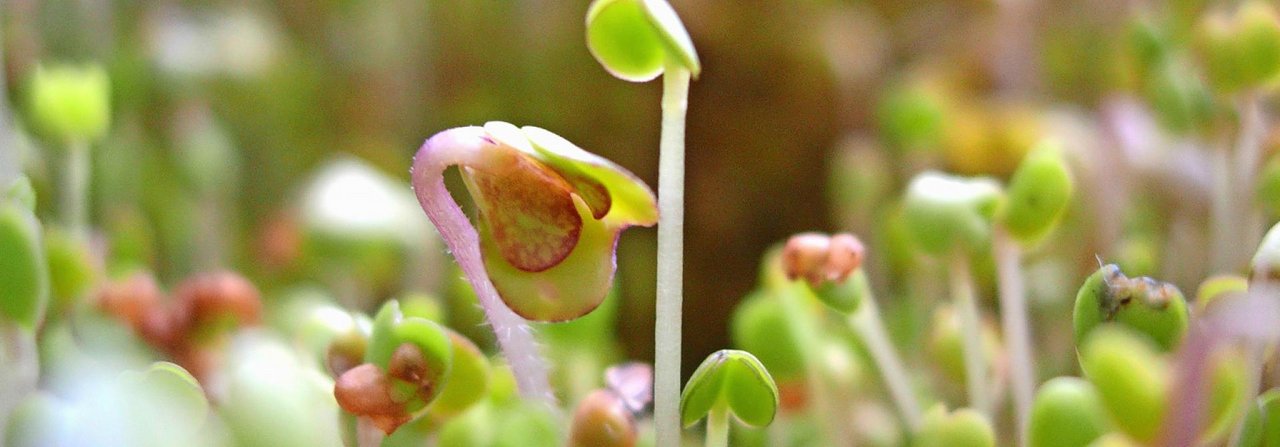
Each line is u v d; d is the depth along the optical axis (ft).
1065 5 0.78
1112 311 0.33
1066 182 0.40
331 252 0.47
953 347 0.45
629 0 0.34
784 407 0.44
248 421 0.30
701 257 0.77
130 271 0.49
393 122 0.80
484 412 0.36
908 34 0.84
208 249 0.64
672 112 0.35
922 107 0.60
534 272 0.33
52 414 0.30
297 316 0.45
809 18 0.78
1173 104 0.49
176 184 0.66
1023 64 0.72
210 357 0.42
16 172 0.46
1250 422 0.34
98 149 0.64
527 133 0.33
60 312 0.44
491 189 0.33
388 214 0.47
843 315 0.41
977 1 0.79
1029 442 0.35
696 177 0.79
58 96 0.48
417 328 0.34
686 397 0.34
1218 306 0.31
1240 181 0.45
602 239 0.33
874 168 0.63
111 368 0.32
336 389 0.33
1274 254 0.33
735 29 0.78
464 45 0.84
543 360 0.36
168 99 0.74
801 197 0.78
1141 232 0.56
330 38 0.85
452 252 0.34
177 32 0.77
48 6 0.69
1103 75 0.72
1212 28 0.44
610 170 0.32
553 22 0.83
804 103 0.78
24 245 0.34
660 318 0.35
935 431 0.37
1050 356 0.54
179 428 0.29
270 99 0.80
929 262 0.41
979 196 0.40
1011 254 0.41
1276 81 0.43
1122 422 0.32
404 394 0.34
